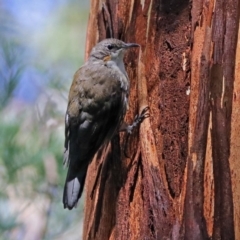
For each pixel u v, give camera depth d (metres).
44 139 11.77
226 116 7.04
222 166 6.83
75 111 9.27
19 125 11.55
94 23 9.62
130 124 8.13
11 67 11.63
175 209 7.22
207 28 7.20
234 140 7.02
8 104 12.20
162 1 8.15
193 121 7.09
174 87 7.82
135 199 7.75
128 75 9.02
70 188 8.59
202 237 6.71
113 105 9.13
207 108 6.99
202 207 6.79
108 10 9.11
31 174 11.54
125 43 8.66
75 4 15.20
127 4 8.82
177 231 6.96
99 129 9.05
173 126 7.69
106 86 9.14
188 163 6.91
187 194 6.84
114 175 8.13
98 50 9.30
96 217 8.35
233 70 7.11
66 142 9.34
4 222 11.03
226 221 6.76
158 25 8.15
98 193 8.41
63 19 14.95
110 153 8.34
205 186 6.92
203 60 7.10
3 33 13.97
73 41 14.62
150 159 7.59
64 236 12.28
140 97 8.03
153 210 7.31
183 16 7.99
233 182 6.98
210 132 6.98
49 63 14.01
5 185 11.29
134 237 7.66
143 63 8.16
